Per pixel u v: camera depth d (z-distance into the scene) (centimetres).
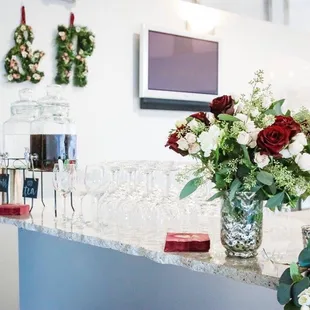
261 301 175
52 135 270
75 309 233
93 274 224
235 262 146
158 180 224
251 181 144
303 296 110
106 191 231
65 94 365
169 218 214
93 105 383
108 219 221
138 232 196
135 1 411
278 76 543
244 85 505
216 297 185
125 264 209
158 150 432
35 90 349
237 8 538
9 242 336
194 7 457
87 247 226
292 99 554
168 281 195
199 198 216
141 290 204
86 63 375
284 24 584
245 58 506
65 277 238
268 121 144
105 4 389
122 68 403
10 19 337
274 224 214
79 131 374
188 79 443
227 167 146
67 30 363
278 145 136
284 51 551
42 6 352
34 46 347
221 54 469
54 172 245
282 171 141
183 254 156
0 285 332
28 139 300
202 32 462
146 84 412
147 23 420
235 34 495
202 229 200
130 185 232
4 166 269
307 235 153
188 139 150
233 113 151
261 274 132
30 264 260
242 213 149
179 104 438
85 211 267
